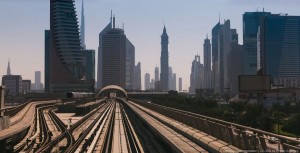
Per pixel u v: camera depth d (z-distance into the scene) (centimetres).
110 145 4216
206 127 2638
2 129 3550
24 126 4156
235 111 9862
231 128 2022
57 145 3769
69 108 10562
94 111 10294
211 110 9919
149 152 3178
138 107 9450
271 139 1522
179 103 13288
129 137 4862
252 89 11544
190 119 3316
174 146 2295
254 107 8450
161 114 5753
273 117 8356
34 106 9225
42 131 5469
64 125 5634
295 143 1452
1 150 3105
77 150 3453
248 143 1770
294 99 16338
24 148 3703
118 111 11719
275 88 18262
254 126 7925
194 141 2430
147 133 4678
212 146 1964
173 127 3409
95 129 5547
